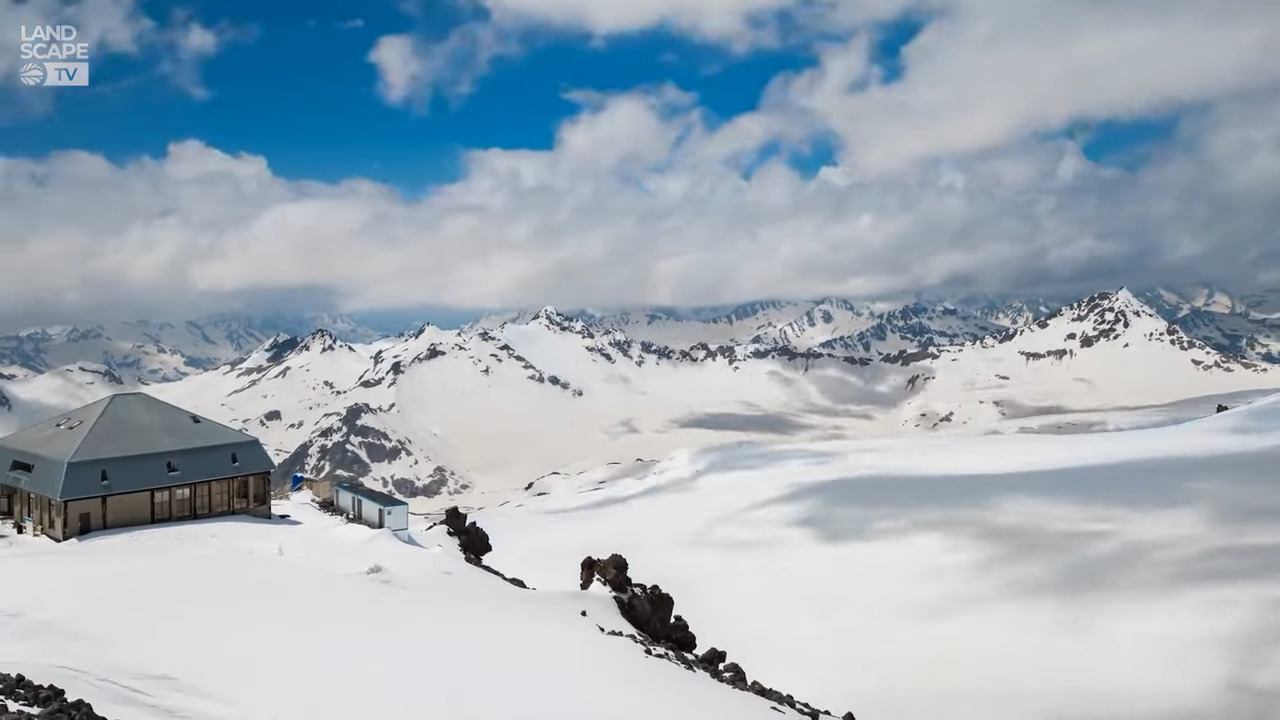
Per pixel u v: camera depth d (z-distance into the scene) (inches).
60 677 889.5
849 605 5748.0
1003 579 5900.6
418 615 1487.5
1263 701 3786.9
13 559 1726.1
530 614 1646.2
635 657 1443.2
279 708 911.7
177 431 2502.5
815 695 4333.2
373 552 2065.7
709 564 7121.1
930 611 5452.8
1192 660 4269.2
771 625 5521.7
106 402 2496.3
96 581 1503.4
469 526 2741.1
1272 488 7386.8
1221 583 5182.1
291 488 3097.9
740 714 1214.9
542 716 1003.9
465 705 1003.9
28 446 2401.6
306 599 1493.6
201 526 2309.3
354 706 951.6
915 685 4338.1
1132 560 5895.7
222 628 1257.4
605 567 2096.5
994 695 4151.1
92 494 2225.6
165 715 810.8
